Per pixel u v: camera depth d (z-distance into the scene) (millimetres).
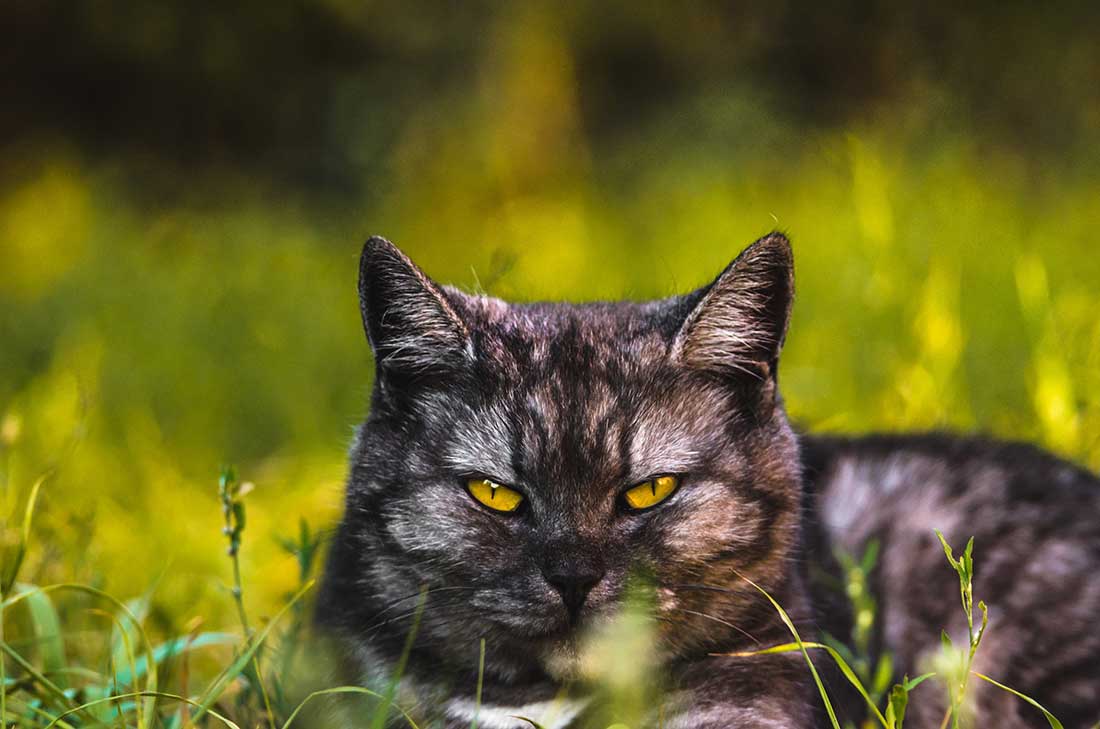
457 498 4859
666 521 4809
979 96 17656
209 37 21516
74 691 4965
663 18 21766
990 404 8688
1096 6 18797
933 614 5809
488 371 4980
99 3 21406
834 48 20562
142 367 11141
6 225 18656
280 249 15680
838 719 5070
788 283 5031
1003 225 11797
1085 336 8586
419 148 18750
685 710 4758
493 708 4898
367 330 5102
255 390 10789
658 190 17719
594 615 4676
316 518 8062
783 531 5039
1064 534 5934
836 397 8984
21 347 12211
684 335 5000
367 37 21141
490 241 15242
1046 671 5695
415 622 4523
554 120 19781
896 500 6156
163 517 7855
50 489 7156
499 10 20797
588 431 4797
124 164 21391
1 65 21609
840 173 14266
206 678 6160
